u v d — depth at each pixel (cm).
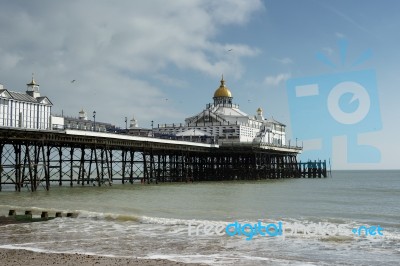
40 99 8712
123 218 3394
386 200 5756
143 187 7812
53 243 2523
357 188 9025
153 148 9169
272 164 13688
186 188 7681
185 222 3241
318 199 5772
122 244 2502
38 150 6725
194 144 10419
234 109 15338
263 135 14438
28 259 2088
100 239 2647
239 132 13312
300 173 15350
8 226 3123
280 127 16125
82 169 8056
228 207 4469
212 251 2331
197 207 4434
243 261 2114
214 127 13525
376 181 14438
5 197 5369
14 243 2523
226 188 7850
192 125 13888
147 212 3956
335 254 2270
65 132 6875
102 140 7788
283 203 5050
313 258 2188
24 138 6366
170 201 5059
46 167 7256
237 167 12169
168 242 2558
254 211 4141
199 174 11700
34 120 8550
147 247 2422
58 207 4219
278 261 2120
